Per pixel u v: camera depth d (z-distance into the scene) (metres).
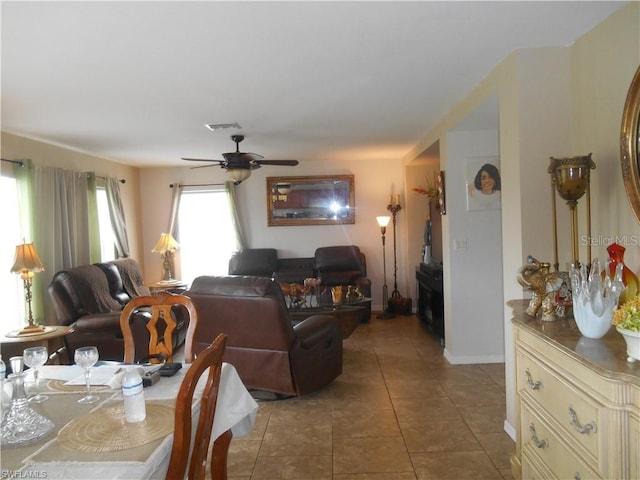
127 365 2.05
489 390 3.47
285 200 6.83
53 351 3.98
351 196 6.75
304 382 3.31
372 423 2.95
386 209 6.75
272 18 1.98
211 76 2.72
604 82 2.15
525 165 2.46
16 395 1.45
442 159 4.17
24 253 3.59
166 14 1.91
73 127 3.97
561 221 2.46
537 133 2.46
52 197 4.47
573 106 2.43
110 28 2.03
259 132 4.43
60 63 2.44
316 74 2.75
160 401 1.60
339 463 2.47
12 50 2.24
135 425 1.41
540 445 1.81
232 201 6.72
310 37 2.20
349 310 4.43
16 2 1.76
